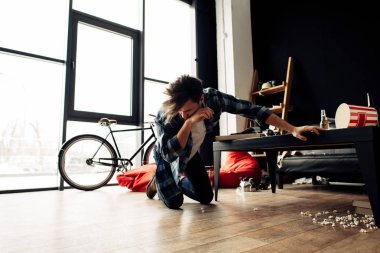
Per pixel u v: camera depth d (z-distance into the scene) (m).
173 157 1.35
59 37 3.13
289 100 3.54
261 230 1.03
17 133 3.05
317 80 3.46
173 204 1.53
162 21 4.02
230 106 1.51
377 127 1.01
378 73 2.90
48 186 2.82
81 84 3.18
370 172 1.00
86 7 3.32
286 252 0.77
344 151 2.47
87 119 3.15
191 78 1.23
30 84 3.02
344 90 3.18
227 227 1.09
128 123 3.50
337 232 0.98
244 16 4.25
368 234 0.93
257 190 2.43
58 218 1.33
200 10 4.27
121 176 2.81
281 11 4.00
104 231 1.07
